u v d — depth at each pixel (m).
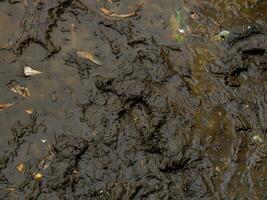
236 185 1.35
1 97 1.36
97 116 1.38
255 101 1.46
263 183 1.36
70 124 1.36
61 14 1.48
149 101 1.41
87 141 1.35
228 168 1.37
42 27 1.46
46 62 1.42
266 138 1.41
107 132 1.36
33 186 1.28
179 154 1.36
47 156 1.32
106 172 1.32
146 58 1.46
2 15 1.45
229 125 1.42
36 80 1.39
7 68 1.39
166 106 1.41
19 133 1.33
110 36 1.48
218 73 1.48
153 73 1.45
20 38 1.43
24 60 1.41
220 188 1.34
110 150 1.34
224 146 1.39
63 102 1.38
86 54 1.44
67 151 1.33
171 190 1.32
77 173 1.31
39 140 1.33
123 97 1.41
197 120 1.41
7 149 1.31
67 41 1.45
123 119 1.38
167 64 1.46
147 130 1.38
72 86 1.40
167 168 1.35
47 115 1.36
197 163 1.36
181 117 1.41
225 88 1.46
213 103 1.44
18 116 1.35
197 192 1.33
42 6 1.48
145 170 1.33
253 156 1.39
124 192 1.31
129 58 1.46
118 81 1.42
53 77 1.41
